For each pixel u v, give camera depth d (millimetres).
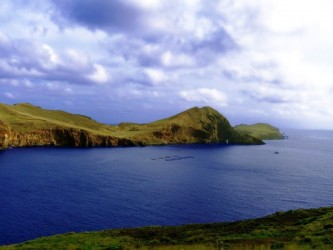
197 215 83062
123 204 93625
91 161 194750
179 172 160000
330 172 168750
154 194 108062
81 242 39531
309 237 30406
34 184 121938
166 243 36875
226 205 93688
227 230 41969
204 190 115750
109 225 74125
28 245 39656
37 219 77875
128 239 40594
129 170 163625
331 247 26359
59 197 101562
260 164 199500
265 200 100500
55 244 38781
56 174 146250
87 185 122562
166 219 79188
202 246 30766
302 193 112250
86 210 86625
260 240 32875
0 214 81375
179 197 103688
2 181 126125
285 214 48281
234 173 160000
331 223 35781
